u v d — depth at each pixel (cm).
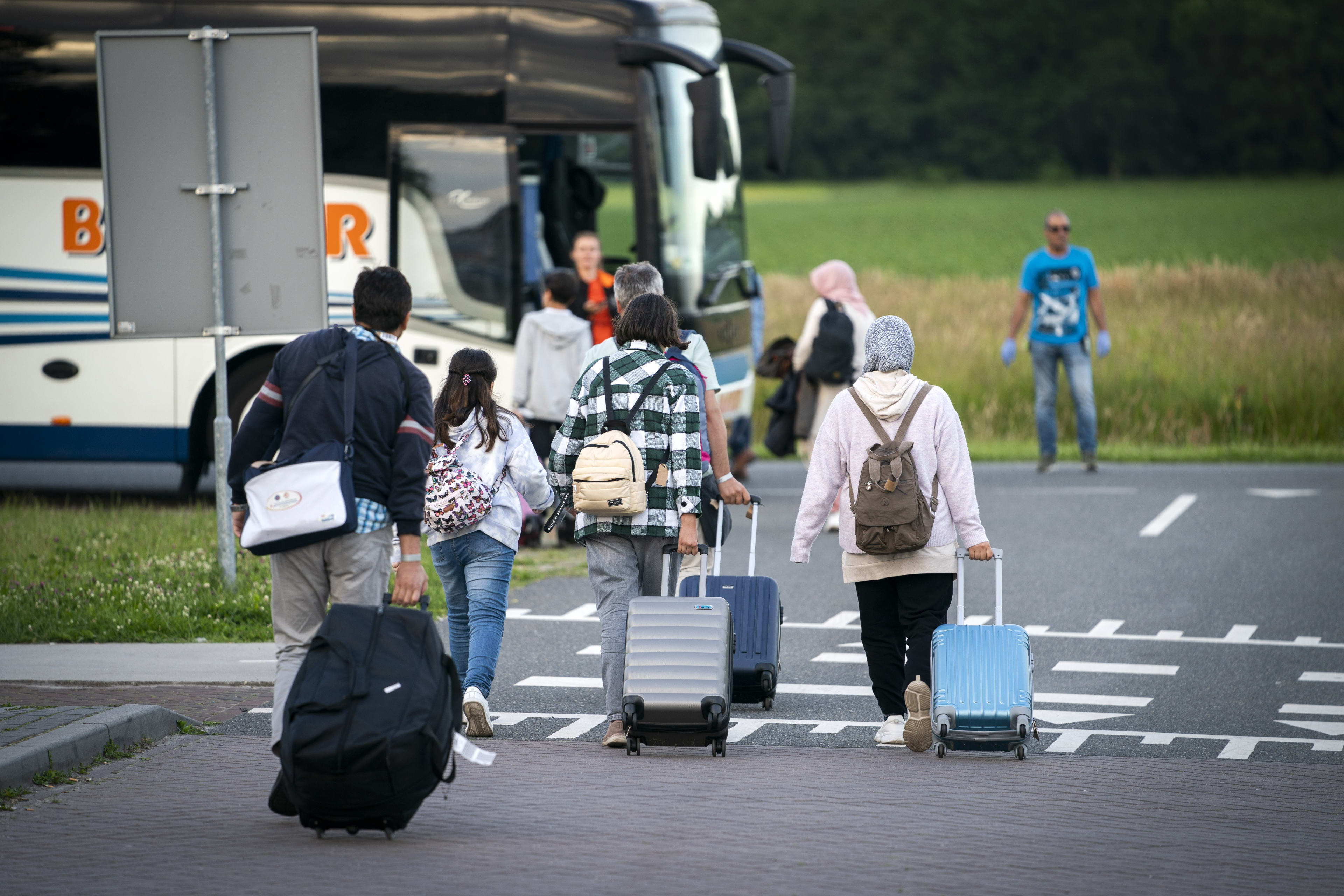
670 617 2650
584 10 5091
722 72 5628
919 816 2280
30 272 5281
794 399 4919
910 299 10400
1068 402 7769
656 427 2669
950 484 2686
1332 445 7362
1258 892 1950
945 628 2670
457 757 2631
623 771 2552
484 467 2792
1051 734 2886
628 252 5200
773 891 1930
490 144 5075
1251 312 9338
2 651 3441
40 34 5284
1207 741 2833
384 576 2252
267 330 3831
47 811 2278
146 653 3419
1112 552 4788
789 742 2823
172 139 3800
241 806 2316
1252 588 4256
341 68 5119
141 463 5412
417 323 5078
